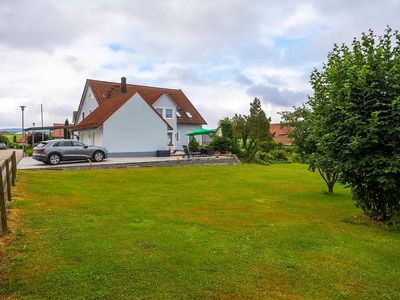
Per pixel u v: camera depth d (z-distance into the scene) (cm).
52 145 2312
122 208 968
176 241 668
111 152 2956
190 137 4616
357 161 902
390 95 884
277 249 649
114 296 438
